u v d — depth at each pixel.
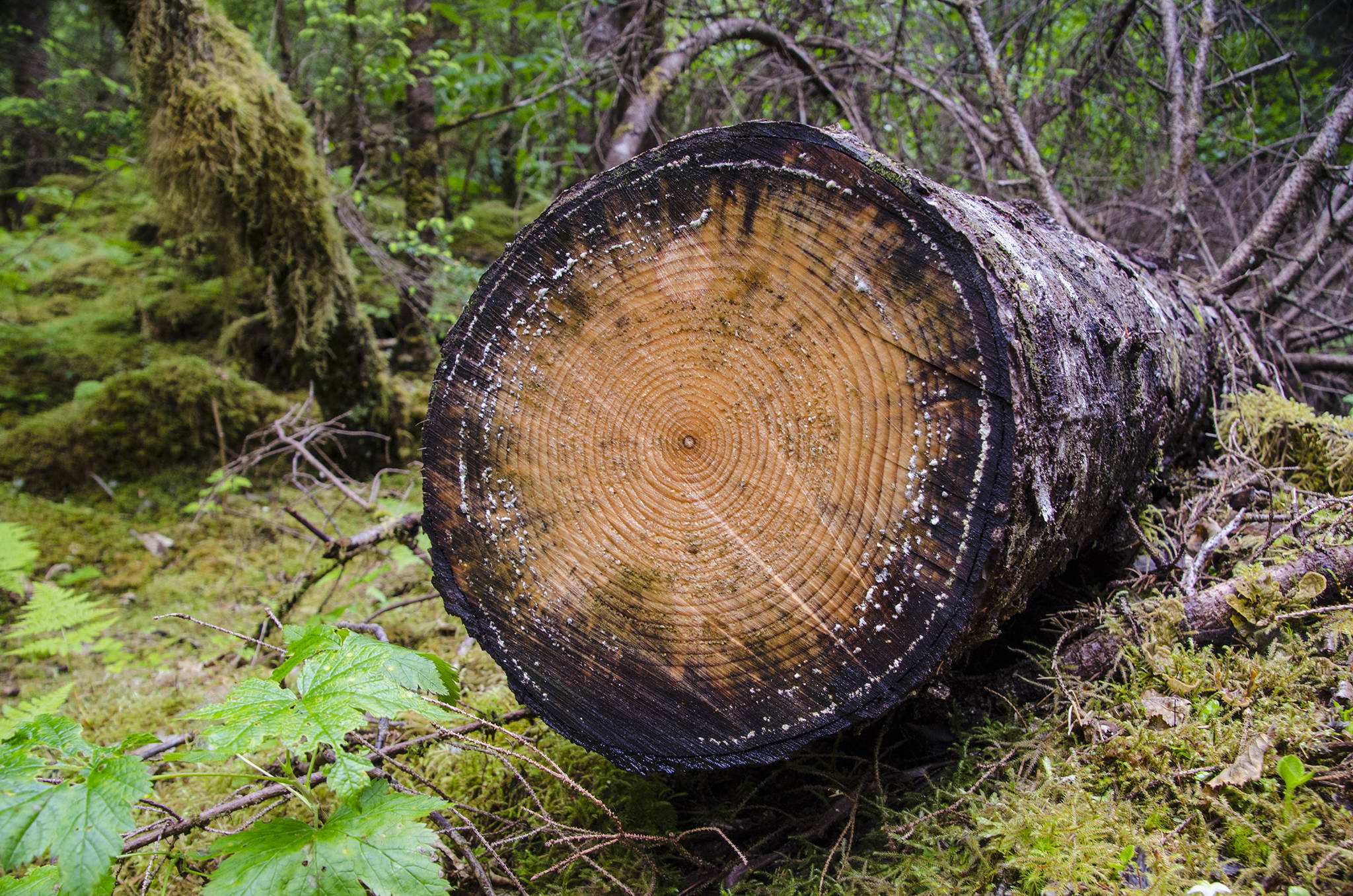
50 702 2.05
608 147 4.52
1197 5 3.80
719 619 1.42
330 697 1.26
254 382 4.51
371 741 1.78
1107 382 1.65
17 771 1.09
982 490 1.20
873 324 1.25
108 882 1.15
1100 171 4.49
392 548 3.06
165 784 1.97
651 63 4.10
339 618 2.36
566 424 1.48
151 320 4.91
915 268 1.21
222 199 3.41
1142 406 1.87
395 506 3.01
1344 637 1.56
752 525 1.38
